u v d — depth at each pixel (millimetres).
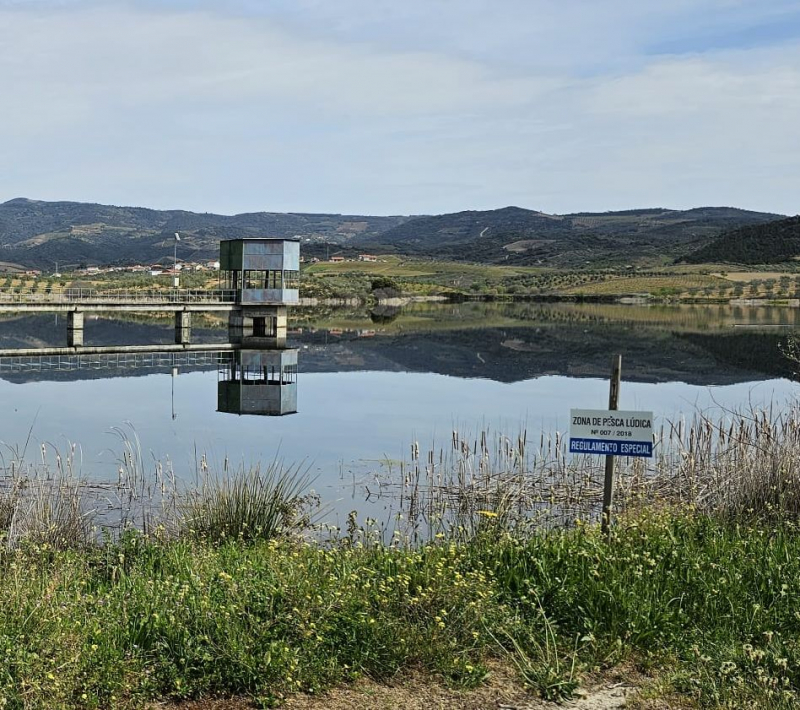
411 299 136875
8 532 11703
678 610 8562
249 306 54969
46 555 10789
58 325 76188
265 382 39062
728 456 16641
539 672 7512
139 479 18344
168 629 7547
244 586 8297
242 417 29359
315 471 20094
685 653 7926
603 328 74312
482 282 175250
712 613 8578
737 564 9656
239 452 22750
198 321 85250
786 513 12445
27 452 21922
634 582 8891
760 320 88062
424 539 14320
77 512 13367
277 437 25359
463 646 7871
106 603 8539
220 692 7117
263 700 6918
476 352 53312
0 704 6445
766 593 8945
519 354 52125
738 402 32125
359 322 81312
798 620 8336
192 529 12562
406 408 31609
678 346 57094
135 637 7516
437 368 44969
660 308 117375
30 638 7191
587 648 8008
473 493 17234
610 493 10398
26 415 28984
